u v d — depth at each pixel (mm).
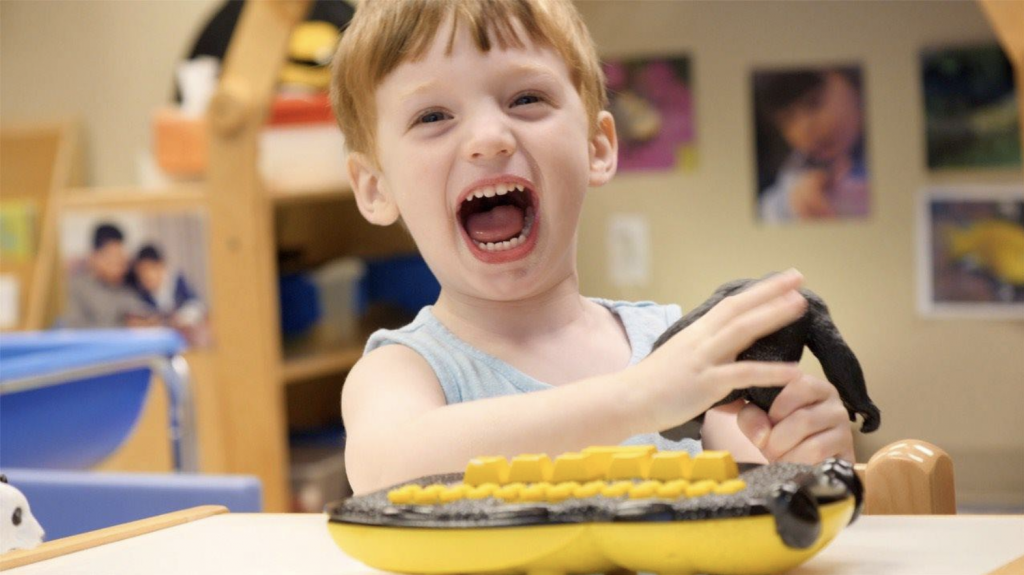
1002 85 2807
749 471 457
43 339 1879
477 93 709
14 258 2977
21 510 636
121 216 2412
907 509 643
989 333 2863
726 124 2945
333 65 821
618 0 2965
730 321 540
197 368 2361
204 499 1230
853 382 566
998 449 2871
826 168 2908
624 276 3025
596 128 825
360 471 590
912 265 2889
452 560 435
